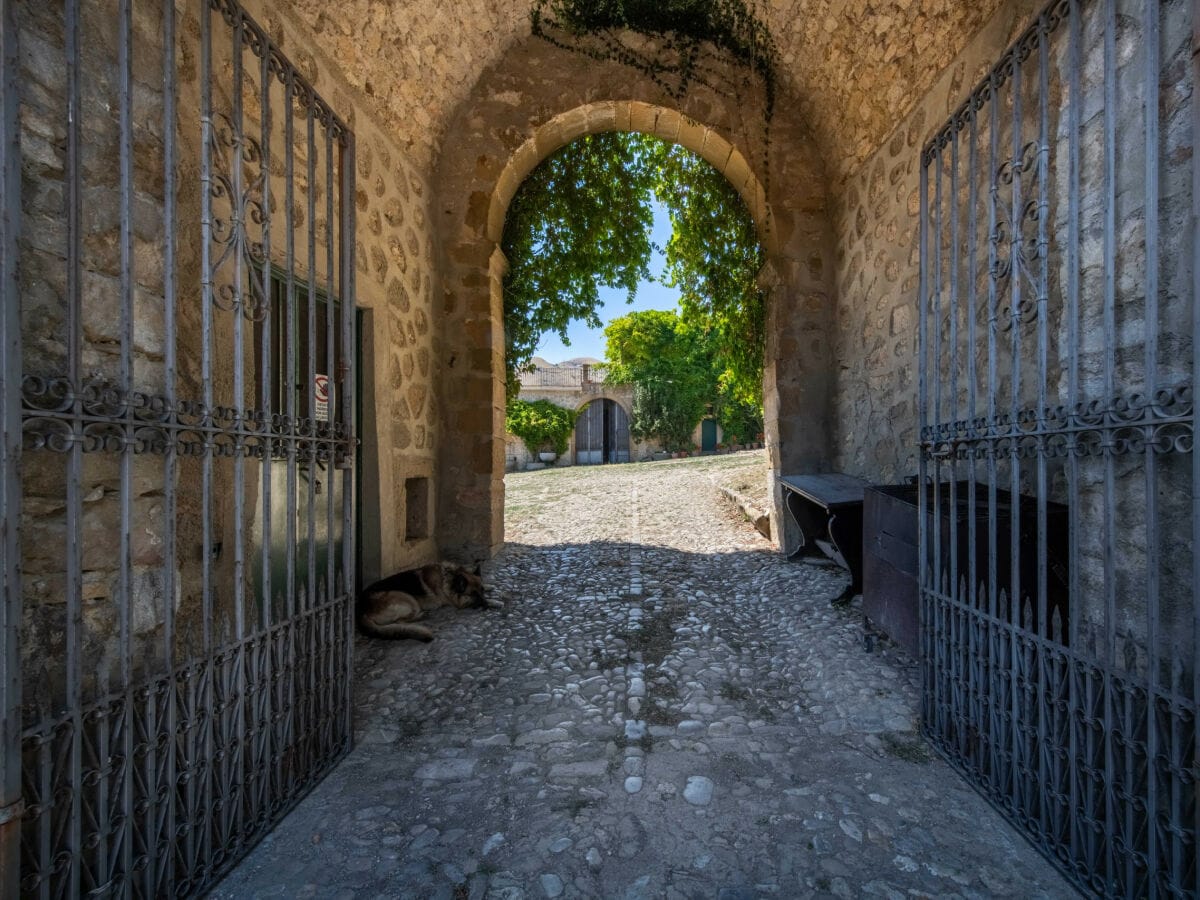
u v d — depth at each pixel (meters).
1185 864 1.35
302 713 2.08
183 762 1.60
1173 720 1.35
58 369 1.43
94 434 1.36
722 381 21.83
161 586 1.75
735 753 2.36
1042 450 1.73
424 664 3.26
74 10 1.30
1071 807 1.63
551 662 3.31
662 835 1.88
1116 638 1.59
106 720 1.38
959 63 3.50
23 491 1.37
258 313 1.91
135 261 1.66
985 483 3.19
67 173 1.30
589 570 5.26
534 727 2.61
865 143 4.77
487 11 4.81
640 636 3.68
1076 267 1.66
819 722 2.60
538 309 6.62
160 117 1.74
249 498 2.86
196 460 2.11
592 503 9.09
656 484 10.66
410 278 4.77
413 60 4.34
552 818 1.97
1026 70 2.85
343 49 3.63
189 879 1.59
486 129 5.42
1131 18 1.55
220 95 2.51
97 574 1.54
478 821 1.96
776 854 1.78
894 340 4.38
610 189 6.61
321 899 1.62
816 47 4.75
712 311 6.87
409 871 1.73
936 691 2.35
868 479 4.82
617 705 2.80
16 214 1.21
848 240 5.20
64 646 1.44
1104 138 1.56
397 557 4.51
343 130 2.36
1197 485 1.29
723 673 3.13
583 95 5.45
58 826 1.32
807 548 5.10
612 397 24.23
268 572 1.88
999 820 1.90
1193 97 1.32
